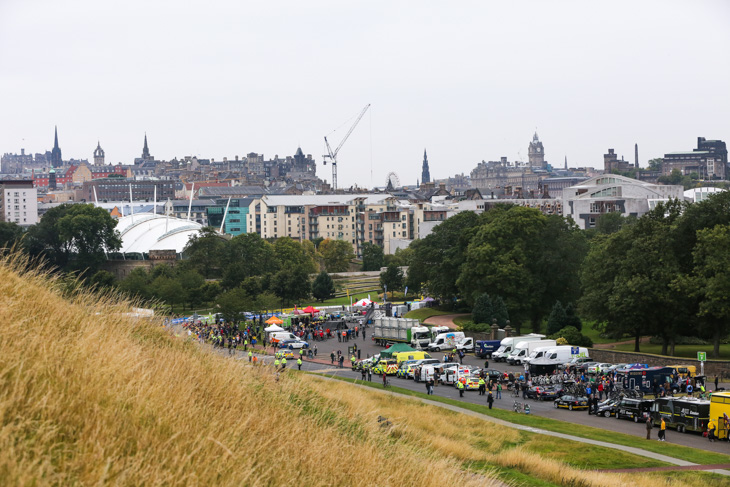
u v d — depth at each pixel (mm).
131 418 22016
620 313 113812
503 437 61719
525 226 147875
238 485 21328
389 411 61781
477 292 148875
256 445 25594
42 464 17844
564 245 148375
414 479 29625
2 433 18062
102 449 19047
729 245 106750
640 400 74812
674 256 113750
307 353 123812
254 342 131250
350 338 150000
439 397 82875
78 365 23297
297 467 25766
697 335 119312
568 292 148625
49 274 35906
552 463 51406
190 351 36500
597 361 112312
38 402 19906
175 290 196500
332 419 34562
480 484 34938
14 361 21812
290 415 31375
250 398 30594
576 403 81750
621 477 51156
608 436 65750
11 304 25875
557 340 119875
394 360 107625
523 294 145125
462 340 131125
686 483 50750
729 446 64000
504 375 99188
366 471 27516
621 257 118250
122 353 26828
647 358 105812
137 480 19266
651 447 61844
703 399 71188
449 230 185750
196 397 27781
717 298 102688
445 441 52594
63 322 28062
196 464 20984
